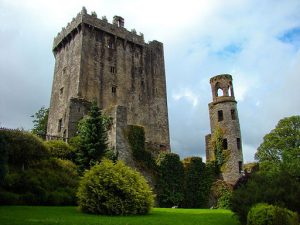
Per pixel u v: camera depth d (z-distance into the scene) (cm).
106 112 3688
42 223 1396
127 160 3466
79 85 4669
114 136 3484
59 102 5081
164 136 5391
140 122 5159
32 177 2506
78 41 5025
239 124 4950
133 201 2066
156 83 5634
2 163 2134
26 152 2884
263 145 4806
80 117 4159
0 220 1403
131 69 5372
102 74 4984
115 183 2050
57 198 2389
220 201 3928
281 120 4878
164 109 5572
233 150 4716
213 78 5244
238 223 1845
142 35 5722
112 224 1521
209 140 5094
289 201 1730
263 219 1539
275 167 4294
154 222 1672
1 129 2931
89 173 2117
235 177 4541
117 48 5331
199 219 1923
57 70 5450
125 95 5134
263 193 1773
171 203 3612
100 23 5216
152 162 3681
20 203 2216
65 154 3328
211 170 4200
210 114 5138
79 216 1777
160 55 5906
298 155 4403
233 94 5112
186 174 3897
